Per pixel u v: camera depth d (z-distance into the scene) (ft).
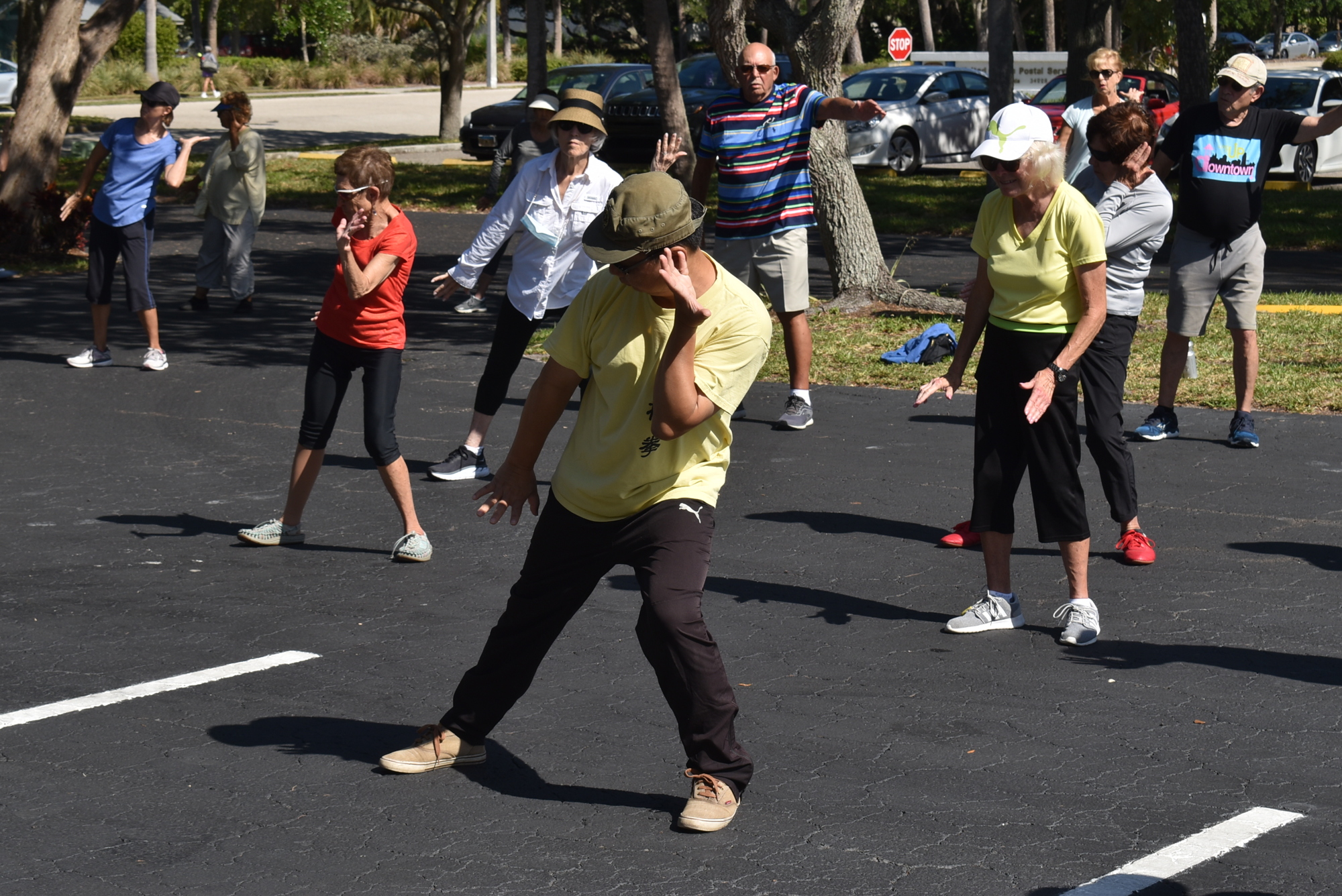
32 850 14.66
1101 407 24.50
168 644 20.79
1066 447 20.40
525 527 27.17
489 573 24.39
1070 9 80.33
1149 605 22.58
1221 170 31.24
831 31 48.67
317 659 20.25
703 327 14.46
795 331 34.47
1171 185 91.50
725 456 15.49
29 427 34.68
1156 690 19.12
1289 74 92.27
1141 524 26.99
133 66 190.19
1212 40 174.50
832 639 21.12
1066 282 19.98
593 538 15.33
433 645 20.89
